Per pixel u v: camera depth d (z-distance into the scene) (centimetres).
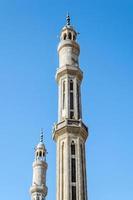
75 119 7900
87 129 8106
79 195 7106
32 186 11769
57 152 7688
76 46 9006
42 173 12000
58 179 7350
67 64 8588
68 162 7406
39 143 12538
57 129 7838
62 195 7150
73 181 7275
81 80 8744
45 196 11775
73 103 8169
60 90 8400
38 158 12288
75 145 7662
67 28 9212
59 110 8144
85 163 7669
